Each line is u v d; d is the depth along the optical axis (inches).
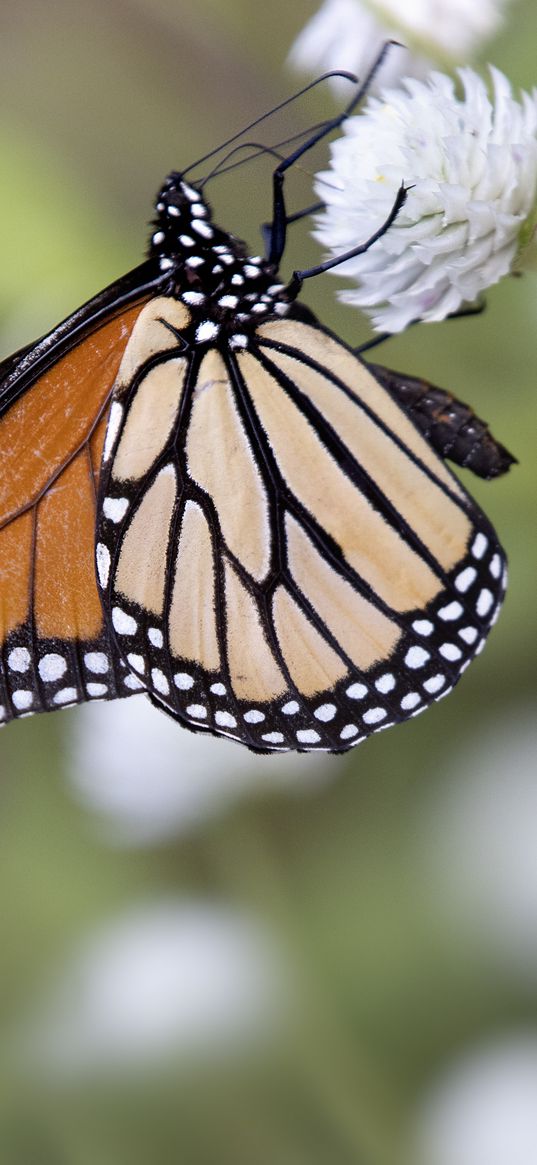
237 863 21.0
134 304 19.0
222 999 20.9
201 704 19.1
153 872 21.3
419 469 18.5
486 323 20.4
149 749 21.0
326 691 18.8
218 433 18.8
